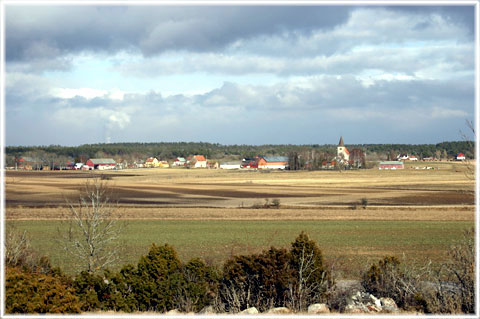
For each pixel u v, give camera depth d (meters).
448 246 49.25
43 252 42.81
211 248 48.19
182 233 58.25
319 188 132.38
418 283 24.42
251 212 80.62
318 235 56.81
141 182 156.62
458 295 22.75
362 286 26.56
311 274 24.20
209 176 192.12
